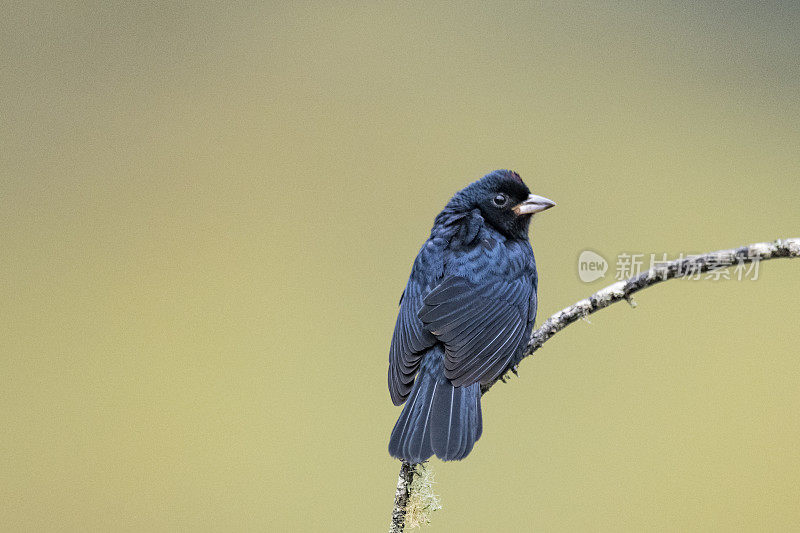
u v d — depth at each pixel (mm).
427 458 7047
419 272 8766
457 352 8008
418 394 7828
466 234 8875
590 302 8141
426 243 9000
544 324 8438
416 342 8164
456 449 7379
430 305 8250
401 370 8094
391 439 7297
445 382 7906
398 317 8633
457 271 8531
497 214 9172
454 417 7586
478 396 7863
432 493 6867
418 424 7465
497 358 8188
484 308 8352
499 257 8688
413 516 6816
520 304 8594
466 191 9289
